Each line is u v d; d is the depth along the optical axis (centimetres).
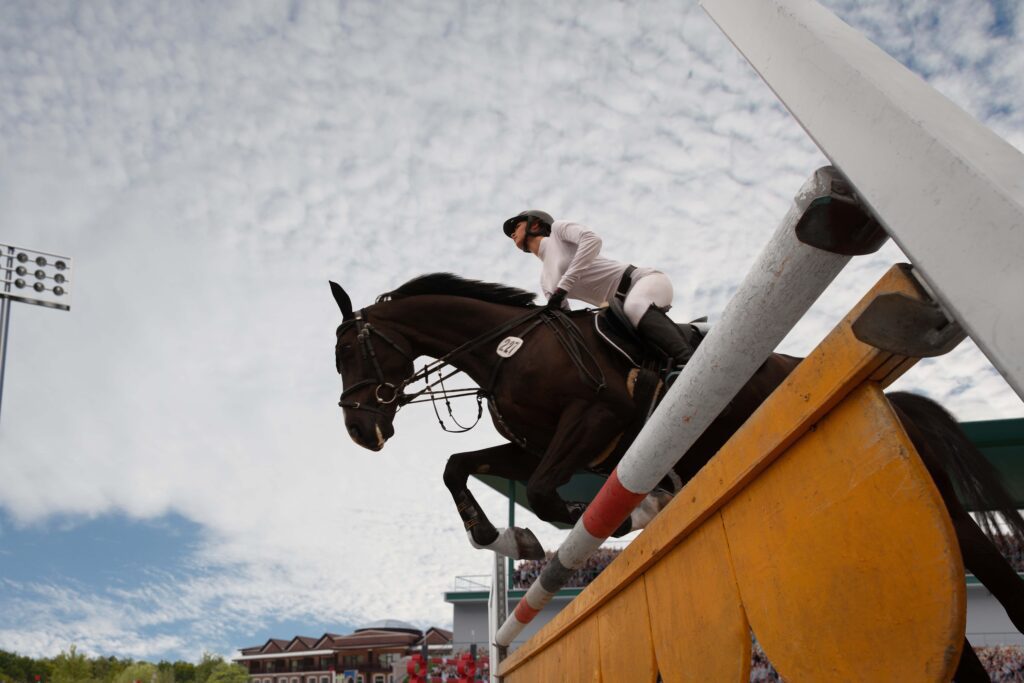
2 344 1672
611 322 292
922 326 60
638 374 282
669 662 134
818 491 84
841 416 80
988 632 1084
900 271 62
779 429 90
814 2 68
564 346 290
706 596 117
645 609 150
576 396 283
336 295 349
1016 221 41
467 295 339
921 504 67
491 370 309
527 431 306
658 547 136
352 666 3469
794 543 89
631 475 149
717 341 95
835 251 71
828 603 82
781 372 274
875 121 54
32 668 4234
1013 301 41
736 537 106
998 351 42
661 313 285
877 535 74
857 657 77
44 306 1806
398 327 334
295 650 4138
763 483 98
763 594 97
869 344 63
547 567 248
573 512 275
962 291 45
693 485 119
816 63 62
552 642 261
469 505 306
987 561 191
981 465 231
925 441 222
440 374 331
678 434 120
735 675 106
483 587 1750
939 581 65
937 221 47
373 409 329
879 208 53
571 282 309
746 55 74
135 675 4431
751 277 83
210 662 4734
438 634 3434
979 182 44
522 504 1580
